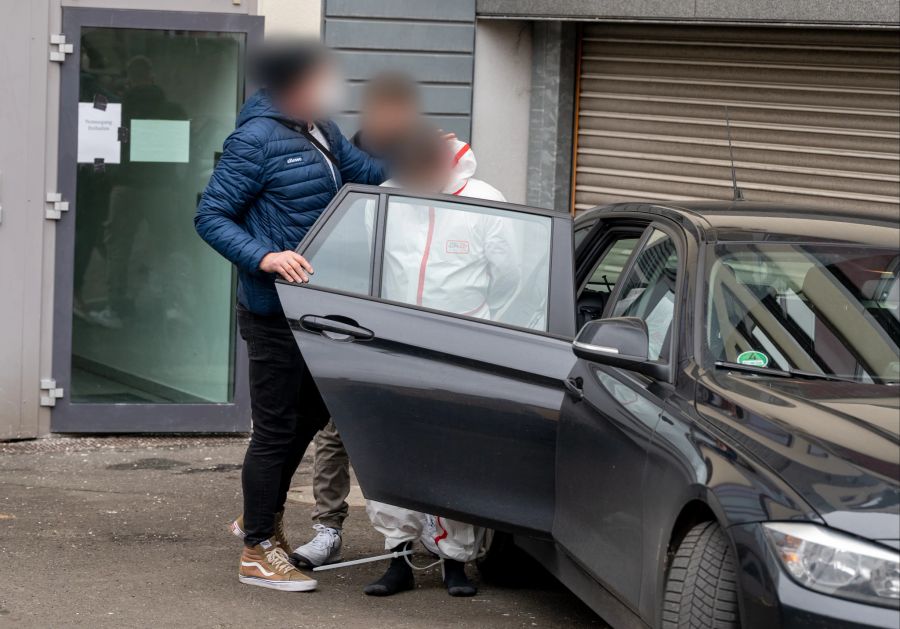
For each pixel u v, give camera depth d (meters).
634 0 8.62
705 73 8.89
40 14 7.93
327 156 5.33
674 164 9.05
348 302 4.90
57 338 8.14
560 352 4.71
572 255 4.88
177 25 8.10
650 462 4.01
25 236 8.02
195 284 8.38
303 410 5.38
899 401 3.94
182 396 8.43
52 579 5.40
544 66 9.02
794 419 3.76
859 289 4.45
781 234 4.70
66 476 7.34
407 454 4.83
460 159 5.35
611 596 4.39
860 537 3.29
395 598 5.32
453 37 8.81
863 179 8.55
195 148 8.27
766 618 3.37
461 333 4.80
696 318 4.35
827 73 8.57
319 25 8.27
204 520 6.50
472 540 5.23
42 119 7.99
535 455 4.68
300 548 5.68
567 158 9.22
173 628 4.80
